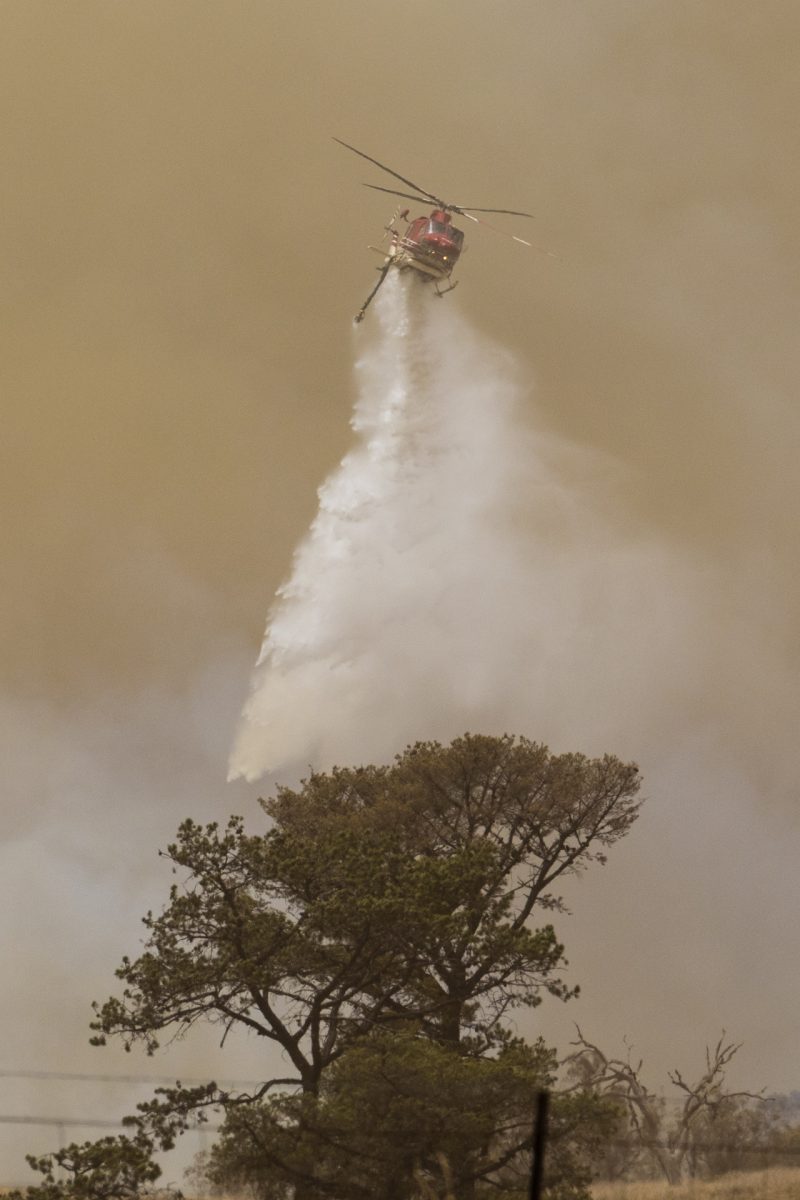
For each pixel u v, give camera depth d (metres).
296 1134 79.94
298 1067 89.06
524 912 105.44
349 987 93.44
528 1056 86.50
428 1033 95.69
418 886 91.06
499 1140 81.00
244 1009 91.69
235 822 94.31
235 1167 79.88
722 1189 96.56
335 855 94.00
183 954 92.38
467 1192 79.88
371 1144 79.31
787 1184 96.06
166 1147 83.69
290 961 91.56
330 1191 79.88
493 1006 97.06
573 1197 79.69
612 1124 82.62
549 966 94.50
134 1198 80.25
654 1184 99.44
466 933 92.31
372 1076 80.50
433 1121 78.81
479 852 94.62
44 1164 81.50
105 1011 91.12
